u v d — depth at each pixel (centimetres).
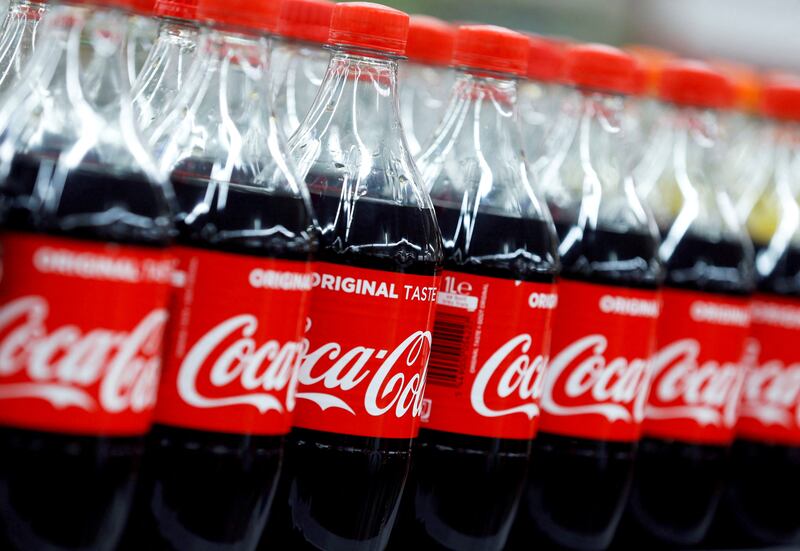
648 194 97
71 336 69
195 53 80
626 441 89
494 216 83
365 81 81
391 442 79
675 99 97
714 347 95
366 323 78
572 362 88
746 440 102
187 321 74
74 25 72
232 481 75
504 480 83
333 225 79
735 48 145
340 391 78
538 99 98
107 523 70
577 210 90
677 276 95
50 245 69
